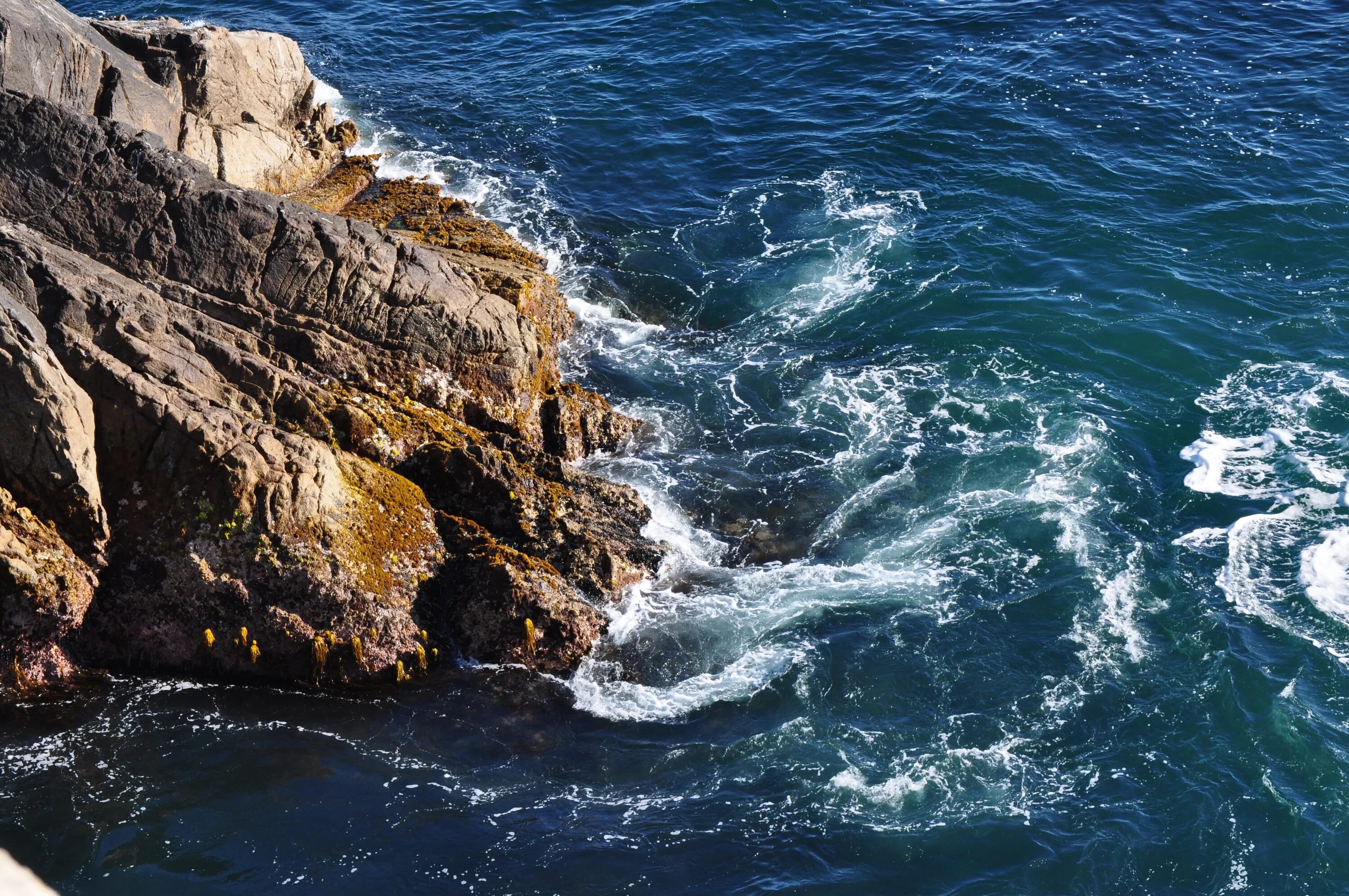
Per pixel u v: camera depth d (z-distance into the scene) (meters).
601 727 21.69
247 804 19.75
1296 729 20.70
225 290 25.09
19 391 20.94
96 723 21.02
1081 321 31.42
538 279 30.47
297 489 22.02
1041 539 25.19
